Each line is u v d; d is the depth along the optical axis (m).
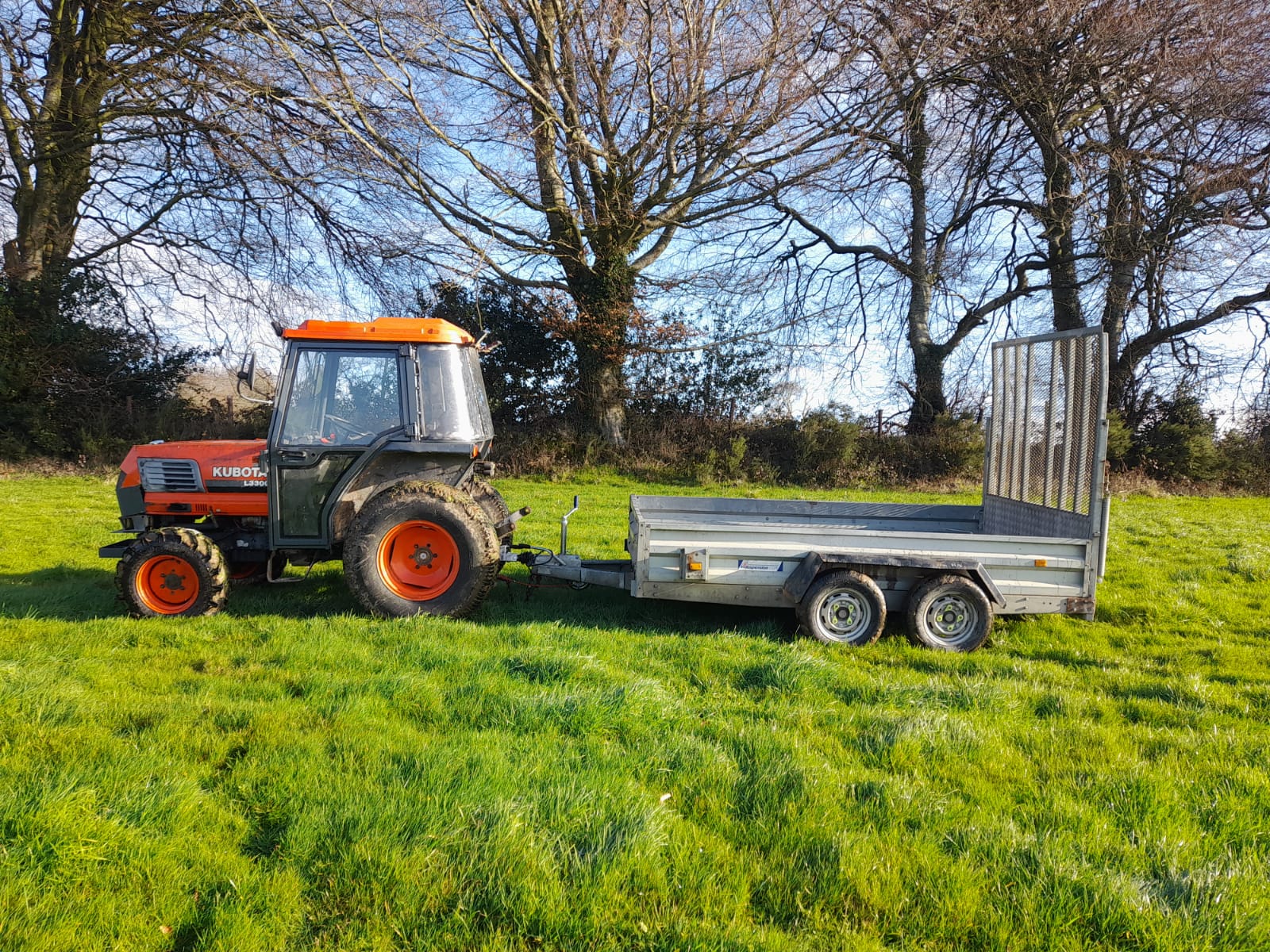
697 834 3.00
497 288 20.00
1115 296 19.17
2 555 8.45
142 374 19.98
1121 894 2.63
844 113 17.38
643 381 21.05
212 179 19.56
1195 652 5.82
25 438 18.20
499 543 6.35
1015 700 4.48
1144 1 16.58
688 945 2.40
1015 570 5.79
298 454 5.95
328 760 3.48
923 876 2.77
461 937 2.43
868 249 21.73
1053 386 6.36
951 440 19.64
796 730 3.96
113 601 6.55
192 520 6.54
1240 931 2.50
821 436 19.53
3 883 2.56
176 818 2.99
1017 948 2.46
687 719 4.08
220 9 17.47
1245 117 17.27
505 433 20.09
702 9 16.16
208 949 2.35
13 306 18.25
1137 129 18.25
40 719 3.78
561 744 3.73
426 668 4.78
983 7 16.39
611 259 19.16
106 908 2.51
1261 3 16.58
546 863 2.73
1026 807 3.28
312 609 6.38
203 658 4.93
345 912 2.55
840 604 5.74
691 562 5.75
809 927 2.53
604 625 6.14
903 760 3.66
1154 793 3.34
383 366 6.09
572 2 15.89
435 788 3.20
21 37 17.70
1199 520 13.38
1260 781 3.48
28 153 18.66
